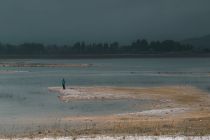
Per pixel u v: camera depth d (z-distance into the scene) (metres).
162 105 86.75
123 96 103.44
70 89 124.44
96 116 71.06
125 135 39.03
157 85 144.38
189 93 111.25
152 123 51.94
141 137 37.81
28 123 60.47
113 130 42.94
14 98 109.06
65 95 109.44
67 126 53.97
